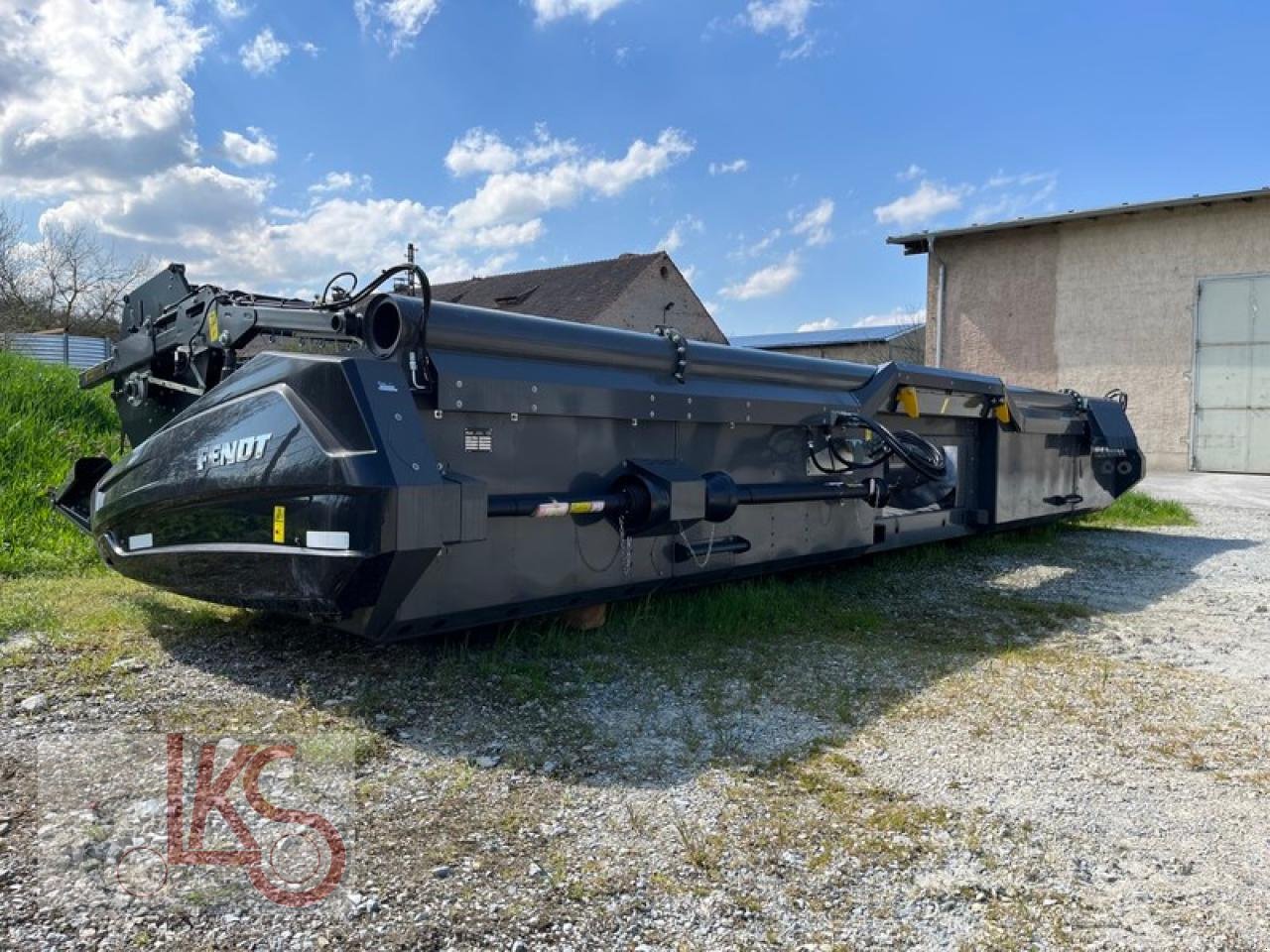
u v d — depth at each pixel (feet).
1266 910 7.19
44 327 86.58
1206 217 55.16
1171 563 22.74
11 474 21.97
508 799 8.64
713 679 12.34
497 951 6.37
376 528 9.18
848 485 16.93
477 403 11.10
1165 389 57.06
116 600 14.90
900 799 8.98
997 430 21.70
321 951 6.26
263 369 10.73
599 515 12.53
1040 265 60.95
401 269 10.61
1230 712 11.73
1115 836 8.36
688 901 7.08
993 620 16.39
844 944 6.63
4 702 10.43
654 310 117.29
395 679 11.53
